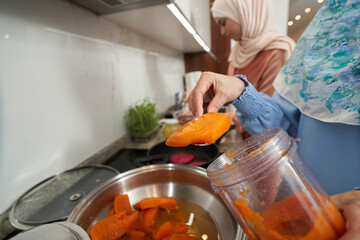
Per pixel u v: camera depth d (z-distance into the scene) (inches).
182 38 45.4
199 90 15.0
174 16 27.7
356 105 13.1
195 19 34.2
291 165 8.1
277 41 43.9
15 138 16.8
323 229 7.1
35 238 8.4
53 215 15.0
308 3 41.8
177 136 11.1
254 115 19.2
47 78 19.7
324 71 14.9
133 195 16.9
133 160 28.4
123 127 34.7
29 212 15.4
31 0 17.8
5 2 15.6
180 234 12.7
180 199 16.7
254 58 47.9
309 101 16.5
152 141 35.8
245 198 8.3
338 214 7.7
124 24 32.7
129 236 13.3
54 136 20.7
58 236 8.5
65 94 22.0
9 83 16.1
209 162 20.4
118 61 33.2
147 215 14.7
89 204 14.0
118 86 33.2
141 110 34.9
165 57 57.9
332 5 14.9
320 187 8.5
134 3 23.0
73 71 23.1
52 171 20.6
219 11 50.0
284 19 44.4
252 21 45.0
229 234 12.4
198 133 10.8
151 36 43.1
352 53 13.5
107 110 30.1
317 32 16.1
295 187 7.9
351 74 13.2
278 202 7.8
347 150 14.5
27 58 17.6
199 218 14.7
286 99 20.1
